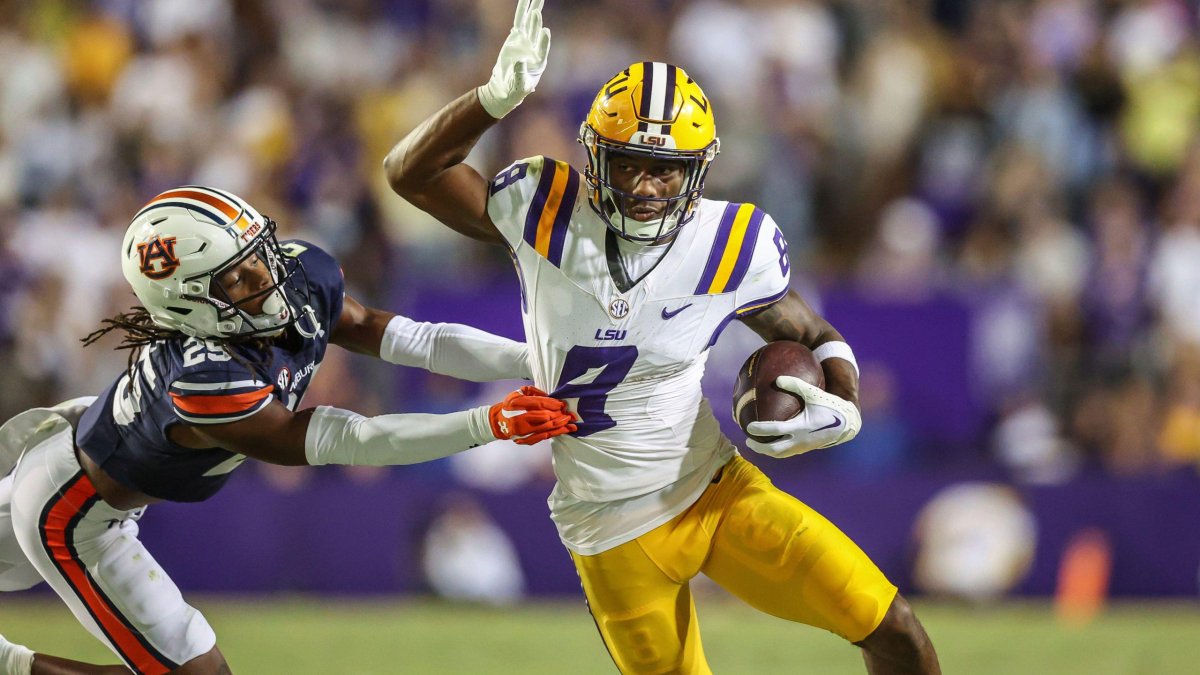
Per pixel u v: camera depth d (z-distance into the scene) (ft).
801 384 50.70
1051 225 125.70
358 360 107.55
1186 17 145.18
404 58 143.33
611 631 53.47
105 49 143.43
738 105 134.00
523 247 50.60
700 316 50.90
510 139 129.90
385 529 105.91
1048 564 103.30
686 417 51.96
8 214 125.90
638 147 47.75
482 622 96.99
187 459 53.36
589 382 50.83
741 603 103.19
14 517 55.21
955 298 109.09
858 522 104.42
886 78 137.90
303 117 136.46
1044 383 110.73
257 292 50.93
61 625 94.99
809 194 132.46
